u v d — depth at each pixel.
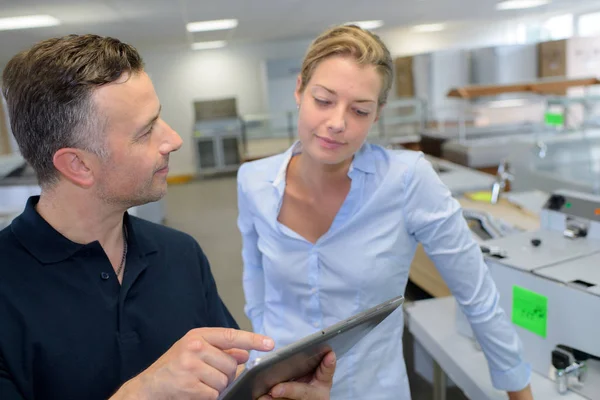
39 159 0.74
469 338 1.61
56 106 0.70
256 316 1.39
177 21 5.32
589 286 1.22
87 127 0.71
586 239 1.52
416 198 1.11
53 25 4.86
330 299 1.16
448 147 4.52
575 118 3.90
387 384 1.18
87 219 0.78
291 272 1.17
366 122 1.01
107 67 0.71
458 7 6.13
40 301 0.74
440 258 1.14
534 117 5.82
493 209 2.50
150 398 0.64
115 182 0.75
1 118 3.60
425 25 8.21
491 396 1.31
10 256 0.74
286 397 0.75
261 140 8.16
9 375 0.70
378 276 1.13
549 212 1.65
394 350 1.20
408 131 7.30
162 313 0.86
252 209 1.23
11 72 0.72
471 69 7.39
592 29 7.85
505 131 5.02
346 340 0.77
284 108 9.14
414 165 1.11
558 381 1.28
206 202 7.06
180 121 9.34
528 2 6.13
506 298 1.42
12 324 0.71
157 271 0.87
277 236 1.18
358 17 6.39
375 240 1.12
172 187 8.45
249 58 9.31
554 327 1.30
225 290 3.91
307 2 4.76
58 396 0.74
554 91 3.59
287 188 1.20
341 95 0.97
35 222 0.75
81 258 0.78
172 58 9.12
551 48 6.29
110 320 0.79
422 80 7.42
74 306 0.76
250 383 0.64
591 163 3.54
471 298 1.14
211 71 9.27
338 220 1.13
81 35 0.74
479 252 1.16
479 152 4.08
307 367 0.77
